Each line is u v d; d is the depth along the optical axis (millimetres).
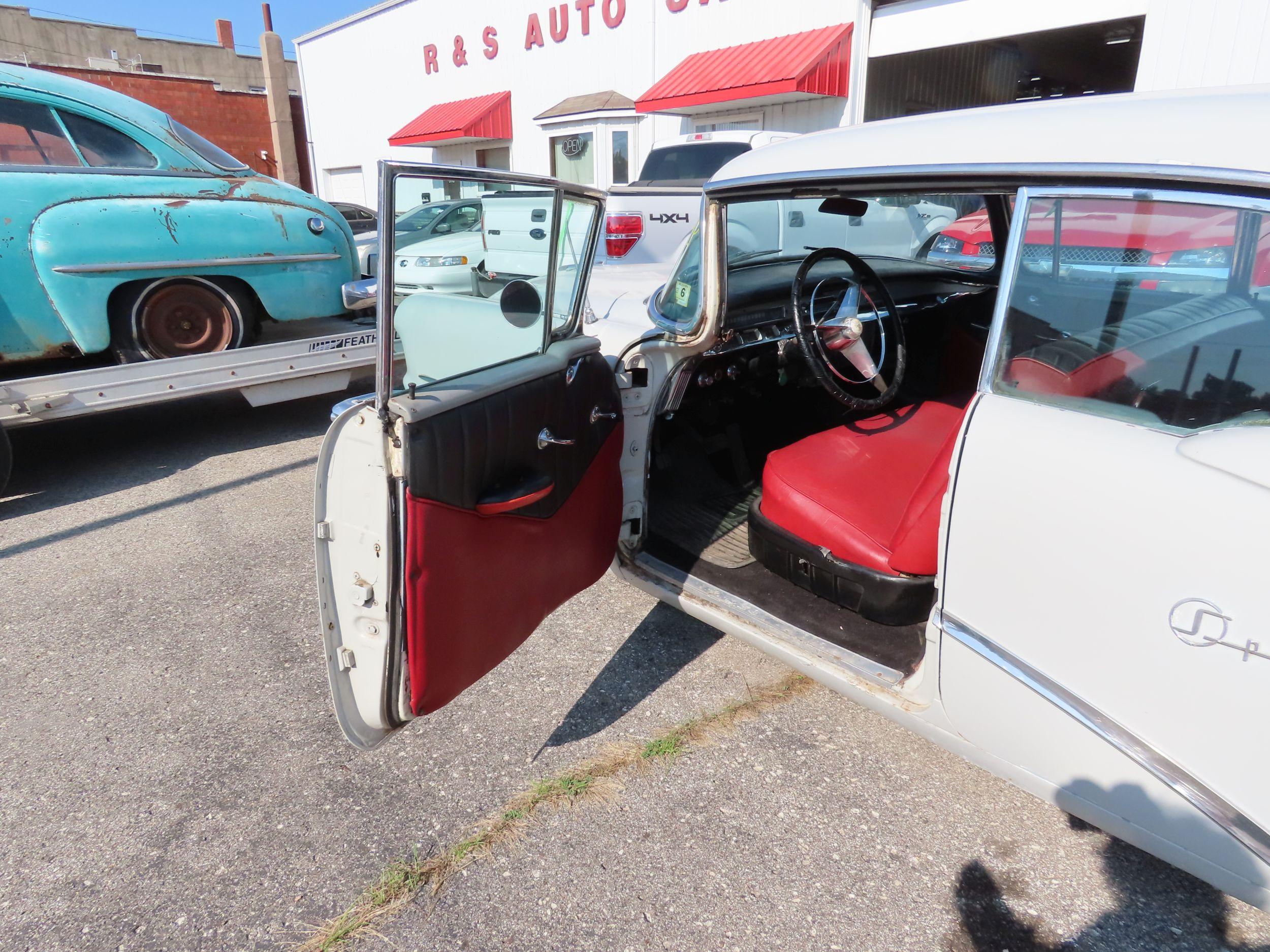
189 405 6418
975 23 8141
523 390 1971
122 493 4500
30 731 2502
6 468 4184
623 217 6391
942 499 1933
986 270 3311
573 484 2232
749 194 2229
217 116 20141
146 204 4449
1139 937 1745
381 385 1601
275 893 1908
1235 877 1408
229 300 4855
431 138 14297
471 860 1990
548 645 2896
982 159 1702
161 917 1844
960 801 2139
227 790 2244
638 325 2568
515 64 13688
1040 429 1553
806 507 2279
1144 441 1436
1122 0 7090
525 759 2342
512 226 1889
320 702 2635
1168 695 1391
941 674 1750
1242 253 1366
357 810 2162
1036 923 1784
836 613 2320
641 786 2221
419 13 15133
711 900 1862
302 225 4992
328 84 18016
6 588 3420
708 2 10469
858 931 1774
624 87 12031
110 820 2141
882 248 3307
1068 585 1488
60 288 4227
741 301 2719
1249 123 1392
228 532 3961
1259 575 1261
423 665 1789
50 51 25438
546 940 1773
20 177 4129
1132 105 1597
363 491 1693
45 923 1834
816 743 2373
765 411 3467
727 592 2477
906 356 3264
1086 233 1546
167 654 2914
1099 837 2010
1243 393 1374
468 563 1845
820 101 9586
